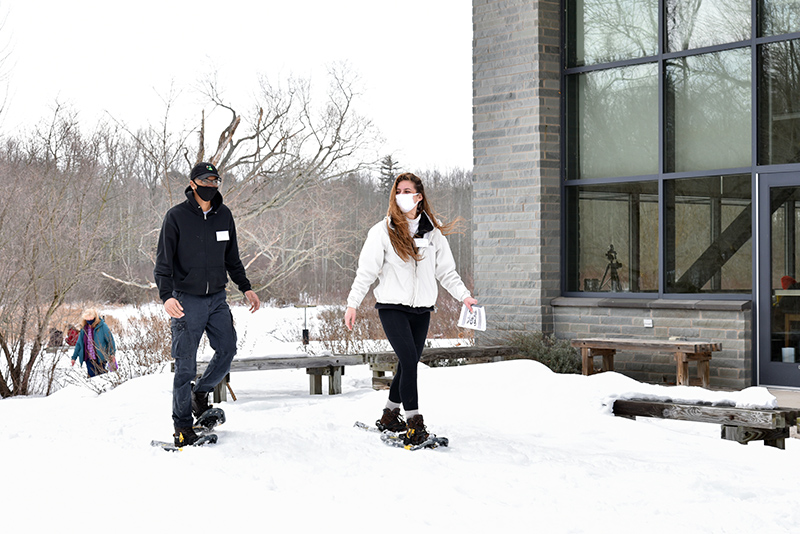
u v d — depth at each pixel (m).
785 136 9.67
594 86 11.12
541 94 11.12
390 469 4.97
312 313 26.64
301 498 4.41
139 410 8.23
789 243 9.61
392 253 5.63
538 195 11.12
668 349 9.38
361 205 26.73
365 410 7.10
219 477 4.91
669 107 10.54
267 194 25.77
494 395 7.75
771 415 6.13
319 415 6.98
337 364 9.59
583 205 11.23
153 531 3.89
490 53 11.56
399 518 4.02
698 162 10.32
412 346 5.64
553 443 6.02
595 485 4.62
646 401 7.05
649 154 10.70
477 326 5.84
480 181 11.70
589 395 7.40
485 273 11.66
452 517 4.02
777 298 9.69
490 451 5.52
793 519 3.96
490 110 11.59
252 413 7.30
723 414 6.41
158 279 5.64
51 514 4.21
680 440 6.16
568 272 11.34
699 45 10.30
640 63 10.73
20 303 13.77
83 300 16.69
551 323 11.20
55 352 14.00
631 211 10.81
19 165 14.84
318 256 26.31
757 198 9.81
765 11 9.83
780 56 9.70
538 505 4.24
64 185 15.43
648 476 4.85
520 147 11.28
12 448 6.09
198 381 5.93
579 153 11.26
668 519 3.97
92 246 15.84
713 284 10.16
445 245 5.94
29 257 13.92
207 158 23.55
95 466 5.32
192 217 5.70
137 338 14.09
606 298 10.91
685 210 10.38
